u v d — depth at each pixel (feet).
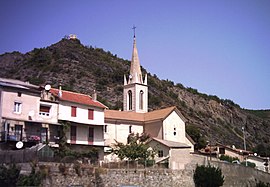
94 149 195.31
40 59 554.05
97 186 146.92
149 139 221.66
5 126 161.89
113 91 492.13
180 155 202.90
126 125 237.86
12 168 122.31
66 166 138.72
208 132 545.44
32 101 175.52
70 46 621.72
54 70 522.06
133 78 284.61
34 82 472.44
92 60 590.14
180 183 173.99
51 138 180.34
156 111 252.21
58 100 187.62
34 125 174.29
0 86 165.99
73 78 506.48
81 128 197.47
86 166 146.10
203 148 331.98
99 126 206.69
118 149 201.98
